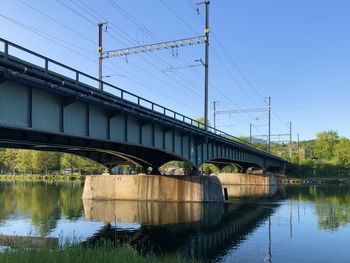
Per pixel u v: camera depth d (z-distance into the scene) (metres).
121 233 33.06
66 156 161.25
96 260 11.78
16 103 21.72
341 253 26.08
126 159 52.50
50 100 24.64
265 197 67.75
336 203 57.06
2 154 193.75
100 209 47.69
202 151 54.28
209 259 24.34
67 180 147.75
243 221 39.72
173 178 54.22
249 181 101.44
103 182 57.66
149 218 41.00
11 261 11.09
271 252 26.34
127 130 34.44
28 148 38.34
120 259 12.57
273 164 117.75
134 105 33.09
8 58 20.08
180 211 45.94
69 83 24.23
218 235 32.50
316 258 24.70
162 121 38.81
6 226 36.16
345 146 146.88
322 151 168.50
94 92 27.14
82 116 28.05
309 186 106.38
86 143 36.81
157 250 26.91
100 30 49.09
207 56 54.84
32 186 107.25
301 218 42.12
